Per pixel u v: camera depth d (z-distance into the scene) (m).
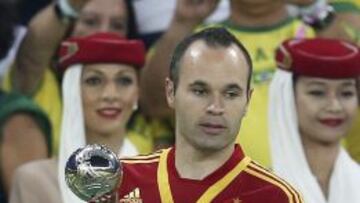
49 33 13.83
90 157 7.95
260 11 13.04
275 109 11.97
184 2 13.27
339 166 11.95
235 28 13.09
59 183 11.87
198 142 8.72
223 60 8.57
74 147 12.09
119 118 12.28
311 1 13.68
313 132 11.91
